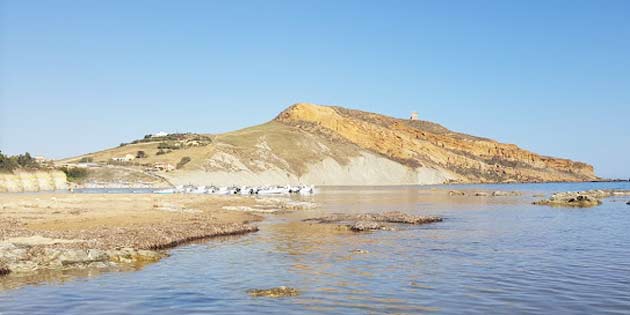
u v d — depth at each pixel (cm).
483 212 5922
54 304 1617
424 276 2052
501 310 1541
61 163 16438
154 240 2933
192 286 1875
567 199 7494
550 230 3859
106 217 4191
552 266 2284
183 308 1562
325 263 2369
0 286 1883
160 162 17075
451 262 2394
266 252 2727
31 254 2316
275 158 19800
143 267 2277
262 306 1577
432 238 3359
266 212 5750
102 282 1953
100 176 15162
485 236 3478
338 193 11844
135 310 1543
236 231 3603
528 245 3005
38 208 4991
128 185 14512
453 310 1537
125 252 2492
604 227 4088
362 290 1797
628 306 1598
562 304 1617
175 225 3766
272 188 12081
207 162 17262
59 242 2683
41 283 1934
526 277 2033
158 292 1780
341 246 2966
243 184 16638
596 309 1562
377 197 9838
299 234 3594
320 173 19838
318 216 5222
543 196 10312
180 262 2406
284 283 1919
